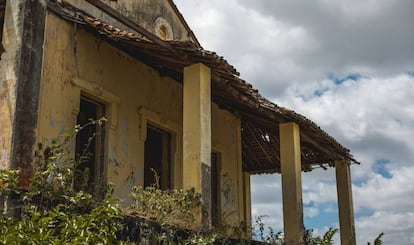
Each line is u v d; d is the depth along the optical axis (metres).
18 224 4.94
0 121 5.82
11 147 5.69
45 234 4.98
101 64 9.30
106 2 10.29
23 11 6.08
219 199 11.96
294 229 10.45
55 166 6.06
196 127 8.16
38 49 6.17
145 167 10.41
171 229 7.02
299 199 10.62
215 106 12.16
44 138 7.98
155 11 11.77
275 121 11.45
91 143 9.24
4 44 6.05
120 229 6.12
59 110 8.34
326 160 12.95
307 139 11.61
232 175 12.50
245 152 14.05
